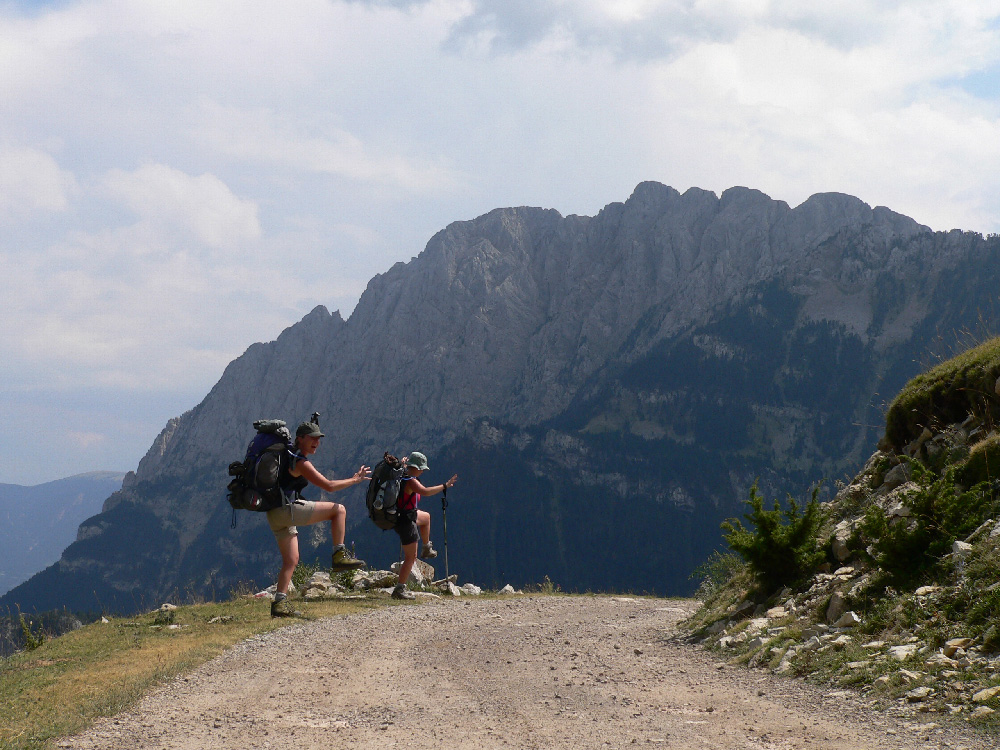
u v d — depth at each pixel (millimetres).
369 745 6227
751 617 11023
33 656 10336
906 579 8906
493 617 13664
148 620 13344
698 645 10625
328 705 7566
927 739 5590
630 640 11367
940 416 12766
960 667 6738
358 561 13312
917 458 12383
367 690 8164
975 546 8469
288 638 11156
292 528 13227
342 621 12664
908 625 7961
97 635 11898
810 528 11211
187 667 9203
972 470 10453
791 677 7977
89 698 7785
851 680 7273
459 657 9922
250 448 12812
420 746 6168
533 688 8148
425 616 13477
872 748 5551
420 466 16516
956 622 7523
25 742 6344
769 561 11305
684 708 7133
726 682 8148
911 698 6410
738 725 6430
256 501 12617
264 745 6262
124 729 6730
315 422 13094
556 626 12734
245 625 12195
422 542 17141
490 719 6941
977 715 5777
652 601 17578
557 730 6500
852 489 13367
